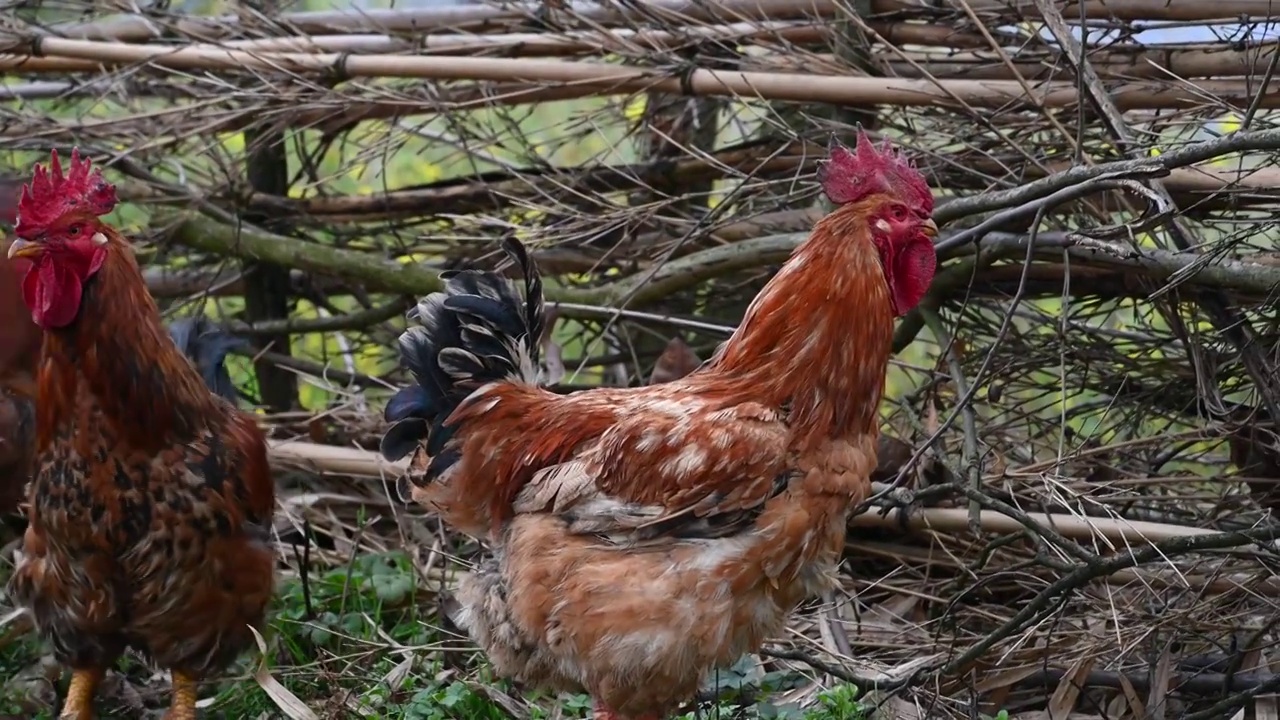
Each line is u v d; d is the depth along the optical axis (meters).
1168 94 5.34
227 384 4.99
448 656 5.02
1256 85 5.25
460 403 4.13
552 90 6.14
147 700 4.90
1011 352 5.70
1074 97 5.33
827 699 4.39
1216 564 4.90
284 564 5.68
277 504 5.79
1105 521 4.91
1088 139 5.39
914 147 5.52
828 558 3.94
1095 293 5.52
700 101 6.55
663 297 5.94
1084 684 4.71
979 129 5.52
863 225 3.83
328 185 7.76
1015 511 4.57
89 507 4.05
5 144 6.40
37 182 3.96
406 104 6.27
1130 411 5.67
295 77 6.12
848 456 3.82
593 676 3.87
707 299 6.43
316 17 6.66
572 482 3.87
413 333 4.22
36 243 3.89
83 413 4.00
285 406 7.00
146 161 6.74
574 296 6.02
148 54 6.39
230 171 6.61
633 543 3.80
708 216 5.74
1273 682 4.29
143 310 4.07
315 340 8.71
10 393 4.90
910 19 5.80
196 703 4.64
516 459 4.06
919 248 3.92
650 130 6.29
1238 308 5.05
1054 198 4.49
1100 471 5.46
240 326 6.71
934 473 5.34
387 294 6.88
